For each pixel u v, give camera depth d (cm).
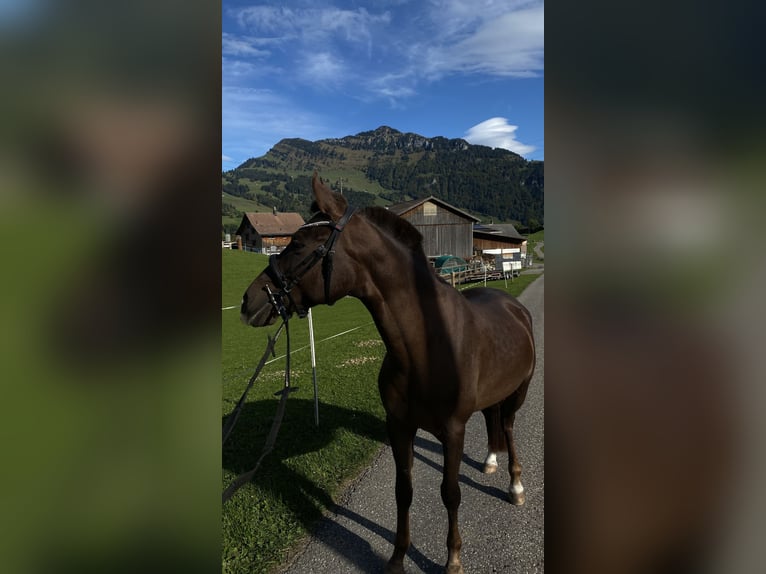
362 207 246
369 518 335
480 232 4766
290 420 514
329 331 1165
